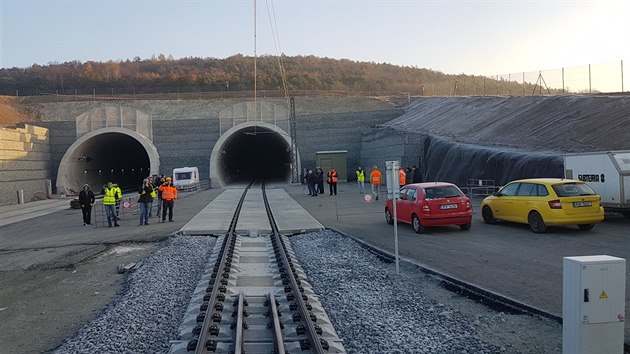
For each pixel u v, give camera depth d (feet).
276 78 384.88
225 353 23.39
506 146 101.14
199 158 199.21
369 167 180.34
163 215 77.82
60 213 105.91
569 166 65.92
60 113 216.74
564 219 52.60
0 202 138.41
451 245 50.21
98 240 63.41
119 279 43.93
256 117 201.87
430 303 31.40
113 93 298.56
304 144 201.87
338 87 377.30
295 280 36.70
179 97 240.32
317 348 22.59
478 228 60.44
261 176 278.67
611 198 59.82
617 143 78.69
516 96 136.26
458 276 37.27
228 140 198.29
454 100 174.50
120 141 211.00
